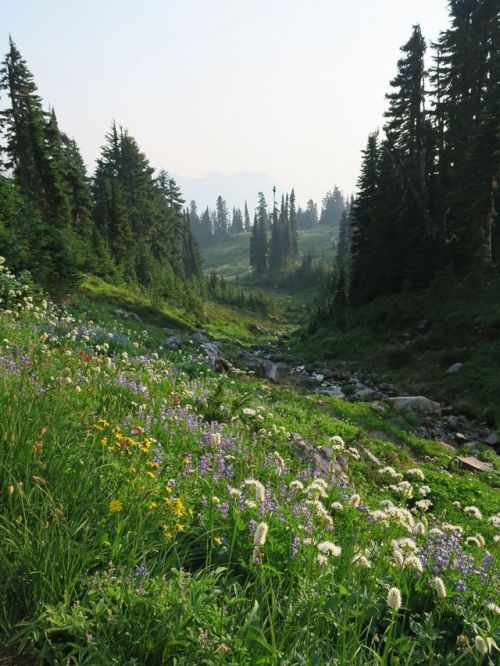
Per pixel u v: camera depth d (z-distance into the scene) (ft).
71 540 10.46
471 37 156.76
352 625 9.70
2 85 134.92
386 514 13.24
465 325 96.07
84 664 8.13
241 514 14.65
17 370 22.18
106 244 165.37
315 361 115.96
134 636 8.93
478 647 8.89
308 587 11.08
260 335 214.90
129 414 22.61
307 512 15.97
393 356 98.48
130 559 10.61
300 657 8.88
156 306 139.03
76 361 27.27
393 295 137.80
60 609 9.09
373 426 53.26
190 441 23.35
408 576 12.86
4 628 8.87
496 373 76.13
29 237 78.95
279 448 30.07
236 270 652.07
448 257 134.21
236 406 35.53
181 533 13.08
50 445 13.42
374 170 179.32
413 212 150.10
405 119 163.43
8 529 10.24
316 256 631.15
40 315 41.91
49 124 147.43
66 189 143.43
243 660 8.60
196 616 9.15
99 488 12.86
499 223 129.39
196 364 61.00
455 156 145.18
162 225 285.02
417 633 10.90
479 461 48.65
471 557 15.89
